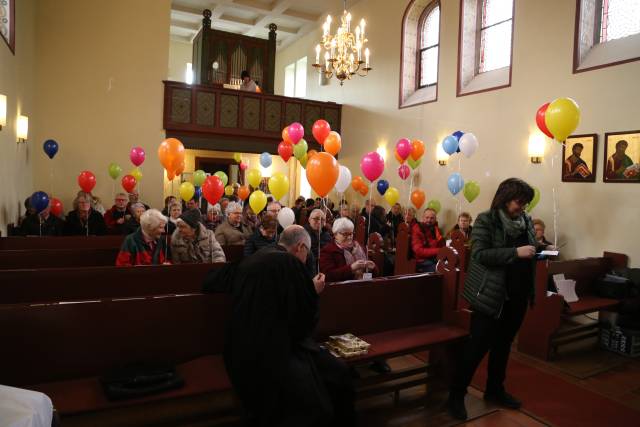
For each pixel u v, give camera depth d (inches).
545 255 128.2
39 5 380.2
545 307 185.5
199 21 604.1
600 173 247.9
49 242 206.8
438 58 367.9
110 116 404.8
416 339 136.6
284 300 99.0
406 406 138.9
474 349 131.6
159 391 97.0
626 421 136.0
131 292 149.2
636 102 233.5
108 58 403.5
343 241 170.4
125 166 410.9
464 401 144.3
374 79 449.7
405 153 276.4
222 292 114.1
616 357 190.2
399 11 418.0
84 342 102.1
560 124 181.2
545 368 176.7
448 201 356.2
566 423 133.8
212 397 133.0
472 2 348.8
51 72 384.8
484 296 129.2
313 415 95.7
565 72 269.0
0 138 242.7
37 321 97.4
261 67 564.1
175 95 423.5
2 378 94.3
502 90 310.0
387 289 143.6
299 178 605.3
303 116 479.8
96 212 270.4
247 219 286.8
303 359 102.3
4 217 256.8
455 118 350.0
